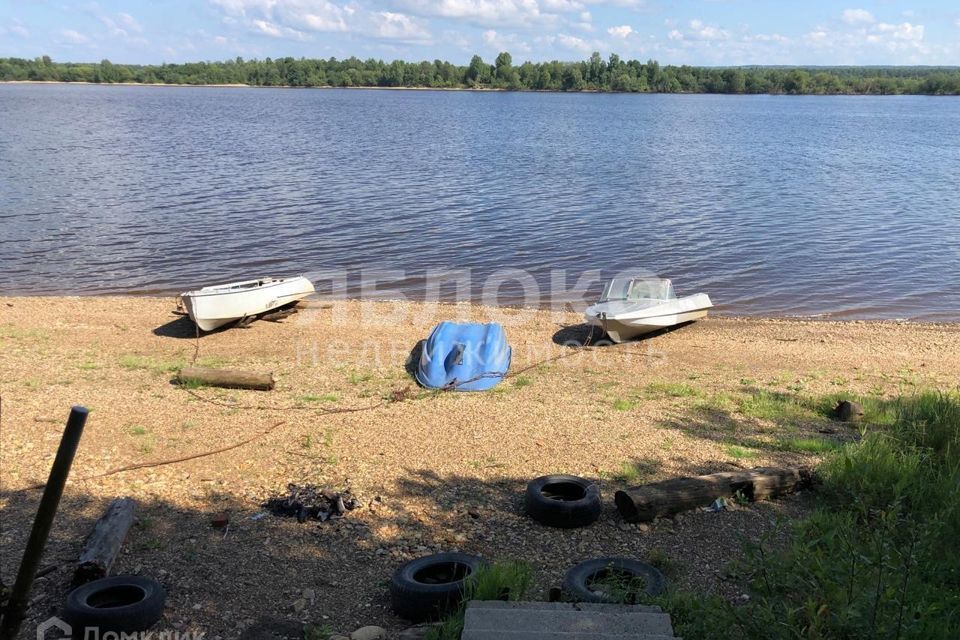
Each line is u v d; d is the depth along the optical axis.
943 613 5.74
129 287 21.80
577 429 11.15
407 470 9.59
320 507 8.38
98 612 5.98
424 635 5.98
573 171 49.66
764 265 25.22
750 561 6.68
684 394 13.06
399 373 14.12
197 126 83.19
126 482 8.98
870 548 6.48
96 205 33.78
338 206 34.84
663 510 8.28
